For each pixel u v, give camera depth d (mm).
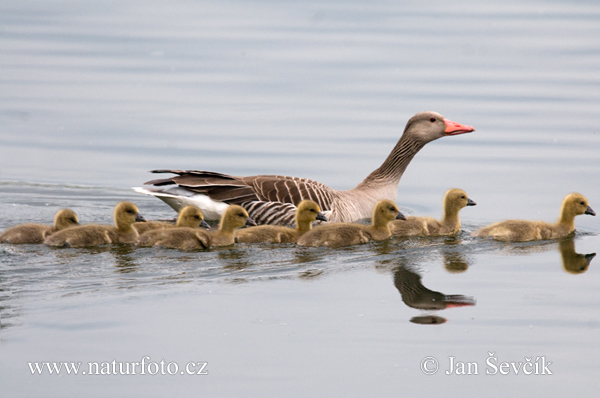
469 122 27500
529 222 16828
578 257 15305
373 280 13758
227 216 15727
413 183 22625
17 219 18812
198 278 13594
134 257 14594
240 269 14117
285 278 13727
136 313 12078
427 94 30562
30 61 34625
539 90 30828
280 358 10922
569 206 17000
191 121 27703
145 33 39906
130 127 27031
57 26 41156
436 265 14727
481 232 16812
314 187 18375
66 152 25062
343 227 16031
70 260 14320
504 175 22766
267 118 28094
